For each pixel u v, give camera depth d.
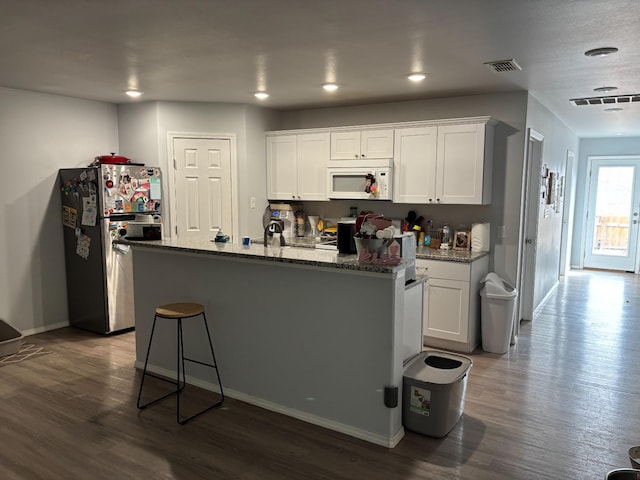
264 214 5.62
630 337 4.74
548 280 6.39
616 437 2.81
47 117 4.69
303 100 4.98
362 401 2.81
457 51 3.12
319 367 2.96
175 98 4.89
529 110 4.48
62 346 4.39
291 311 3.04
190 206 5.21
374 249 2.73
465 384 2.94
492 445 2.72
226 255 3.18
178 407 3.02
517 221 4.52
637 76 3.74
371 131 4.82
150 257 3.73
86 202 4.64
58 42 2.96
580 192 8.50
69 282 4.96
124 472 2.46
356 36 2.83
